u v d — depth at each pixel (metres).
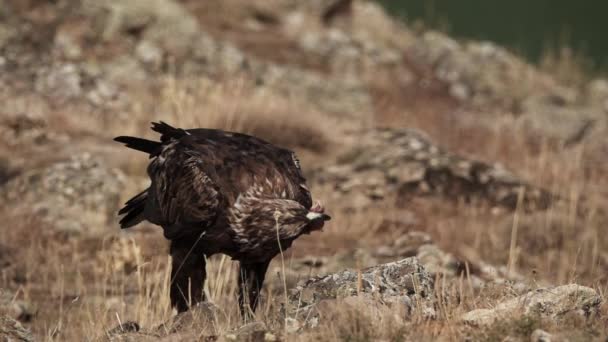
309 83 75.81
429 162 56.94
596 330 22.75
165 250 42.38
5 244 43.44
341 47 86.06
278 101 65.25
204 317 26.41
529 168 65.44
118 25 74.69
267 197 27.50
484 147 70.56
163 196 29.31
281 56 83.50
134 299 35.91
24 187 48.22
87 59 71.81
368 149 59.66
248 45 84.44
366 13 98.19
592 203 56.06
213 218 27.89
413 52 90.81
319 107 74.81
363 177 55.69
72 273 40.69
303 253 44.38
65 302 36.94
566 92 90.19
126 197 49.19
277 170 28.27
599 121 80.00
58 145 57.66
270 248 27.59
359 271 24.89
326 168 57.41
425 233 48.41
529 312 24.00
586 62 102.75
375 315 23.56
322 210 26.86
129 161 54.78
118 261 39.75
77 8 74.56
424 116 78.56
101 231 45.94
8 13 72.56
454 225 49.81
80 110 66.19
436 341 22.34
